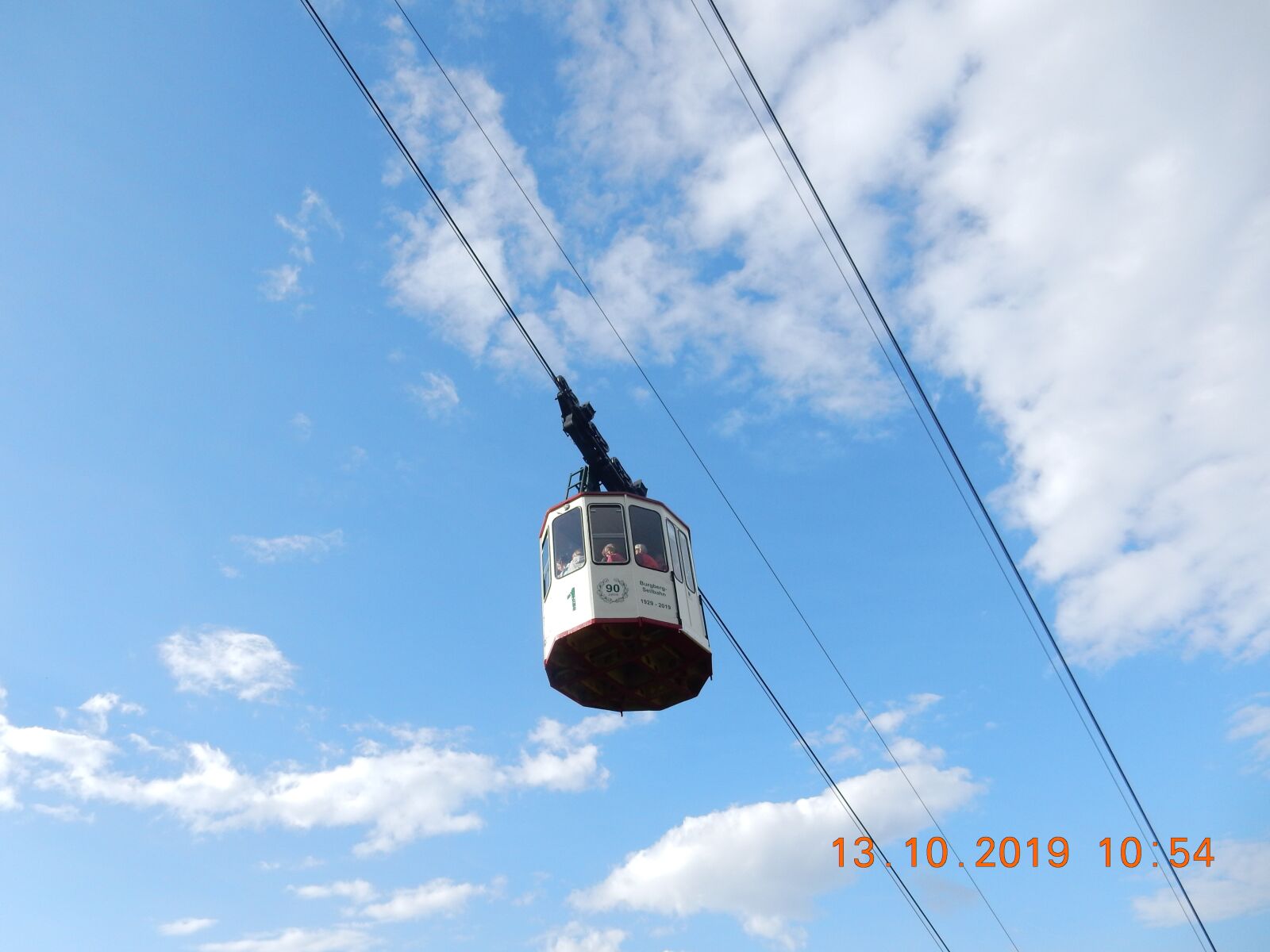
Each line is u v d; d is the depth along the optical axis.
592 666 28.52
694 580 30.06
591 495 29.22
